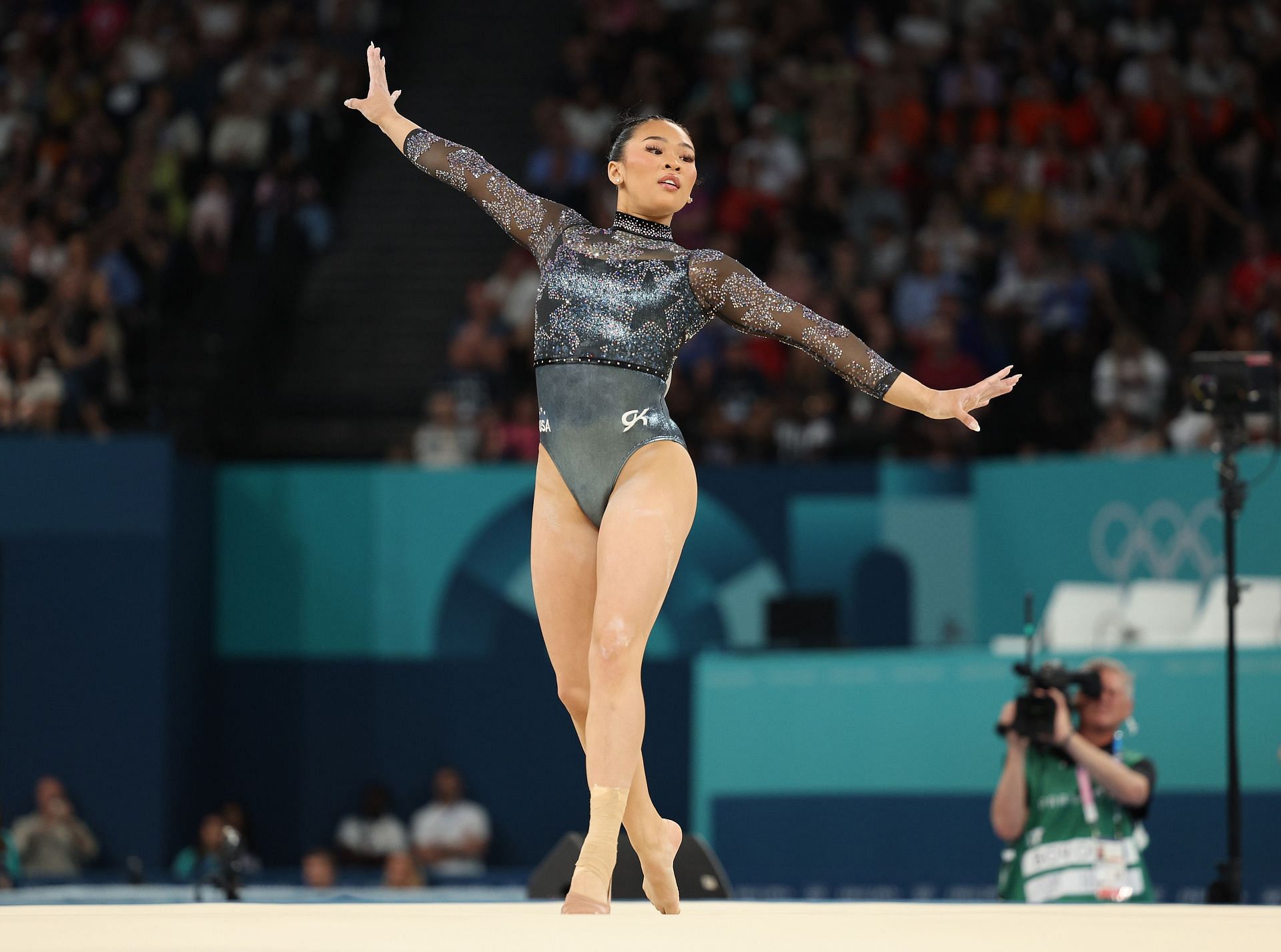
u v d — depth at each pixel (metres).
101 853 45.34
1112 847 20.70
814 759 38.56
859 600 46.16
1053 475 44.59
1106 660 22.28
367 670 48.62
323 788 48.53
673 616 47.31
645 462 11.61
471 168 13.19
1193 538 42.19
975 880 36.62
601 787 10.87
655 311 11.81
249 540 49.19
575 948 6.56
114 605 45.84
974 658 37.28
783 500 46.84
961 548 45.94
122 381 49.69
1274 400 21.78
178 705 46.78
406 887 39.38
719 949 6.43
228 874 22.69
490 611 48.38
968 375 47.91
